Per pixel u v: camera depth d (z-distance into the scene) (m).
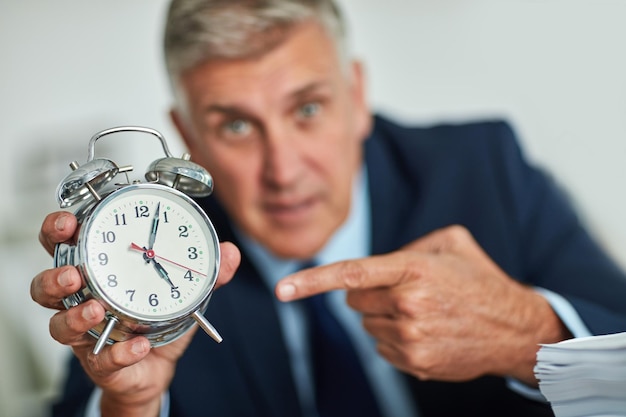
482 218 2.20
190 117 1.98
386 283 1.50
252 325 1.98
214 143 1.96
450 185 2.22
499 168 2.28
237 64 1.88
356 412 1.96
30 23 2.79
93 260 1.11
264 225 2.00
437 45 2.86
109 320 1.12
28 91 2.76
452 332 1.56
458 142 2.31
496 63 2.83
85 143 2.71
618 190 2.45
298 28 1.90
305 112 1.94
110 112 2.77
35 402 2.48
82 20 2.79
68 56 2.78
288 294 1.45
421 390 1.97
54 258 1.19
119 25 2.80
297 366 2.00
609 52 2.71
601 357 1.13
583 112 2.71
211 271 1.15
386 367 2.01
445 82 2.87
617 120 2.66
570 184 2.48
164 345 1.34
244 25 1.87
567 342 1.15
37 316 2.55
